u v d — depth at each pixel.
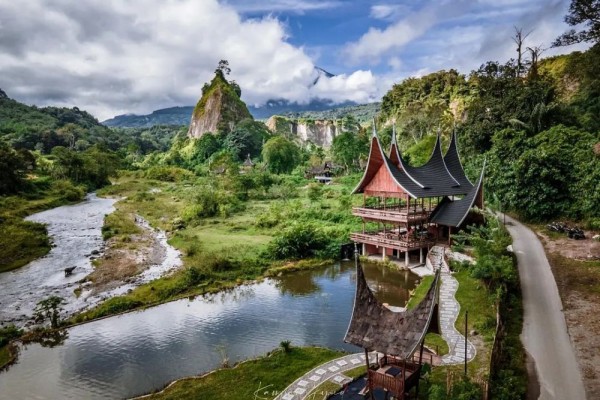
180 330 26.03
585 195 36.22
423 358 19.61
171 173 123.62
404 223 37.53
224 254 41.16
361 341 15.71
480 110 58.00
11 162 79.25
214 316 28.17
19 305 30.80
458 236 34.72
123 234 53.53
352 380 18.25
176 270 37.88
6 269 39.41
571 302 23.91
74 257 43.50
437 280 15.94
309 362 20.77
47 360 22.59
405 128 98.25
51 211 72.62
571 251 31.45
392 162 39.44
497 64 72.00
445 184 41.53
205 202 64.81
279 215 57.56
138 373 21.08
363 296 16.75
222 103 187.38
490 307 24.83
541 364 18.25
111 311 29.03
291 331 25.52
